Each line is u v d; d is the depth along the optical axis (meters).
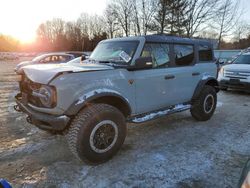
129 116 3.65
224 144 3.92
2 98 7.51
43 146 3.79
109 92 3.19
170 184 2.81
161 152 3.61
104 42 4.40
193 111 5.00
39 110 3.11
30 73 3.22
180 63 4.43
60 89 2.85
